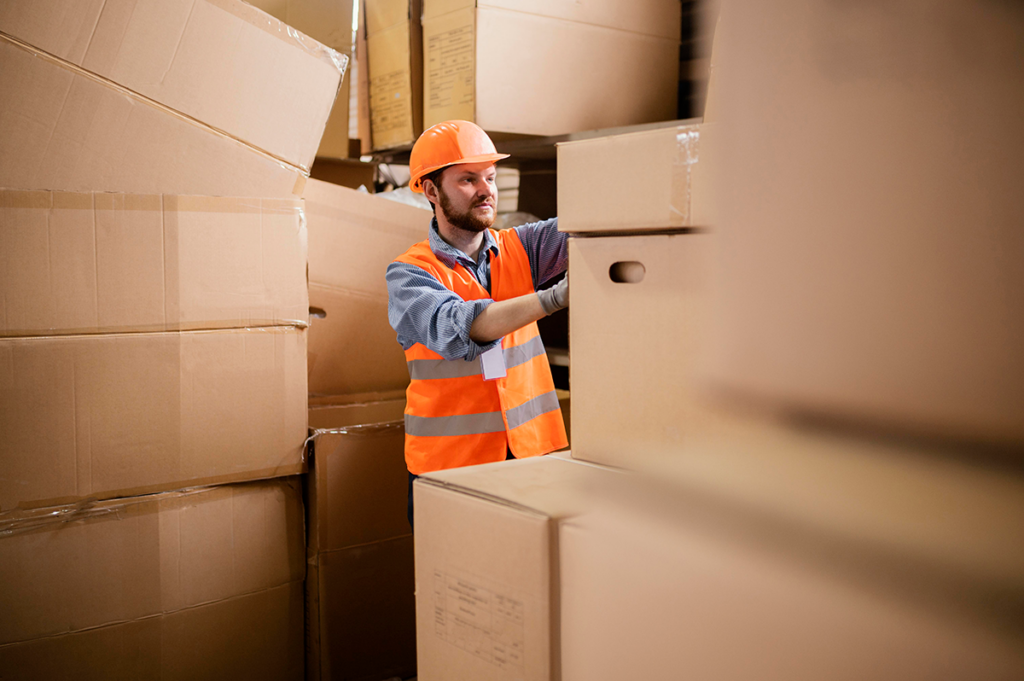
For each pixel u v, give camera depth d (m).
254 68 1.32
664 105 1.89
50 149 1.19
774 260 0.49
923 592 0.39
